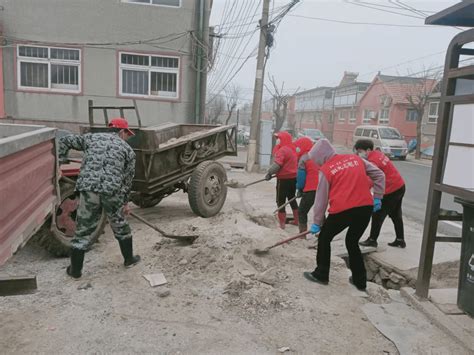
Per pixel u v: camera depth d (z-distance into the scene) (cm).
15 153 241
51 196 321
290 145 655
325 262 422
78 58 1455
